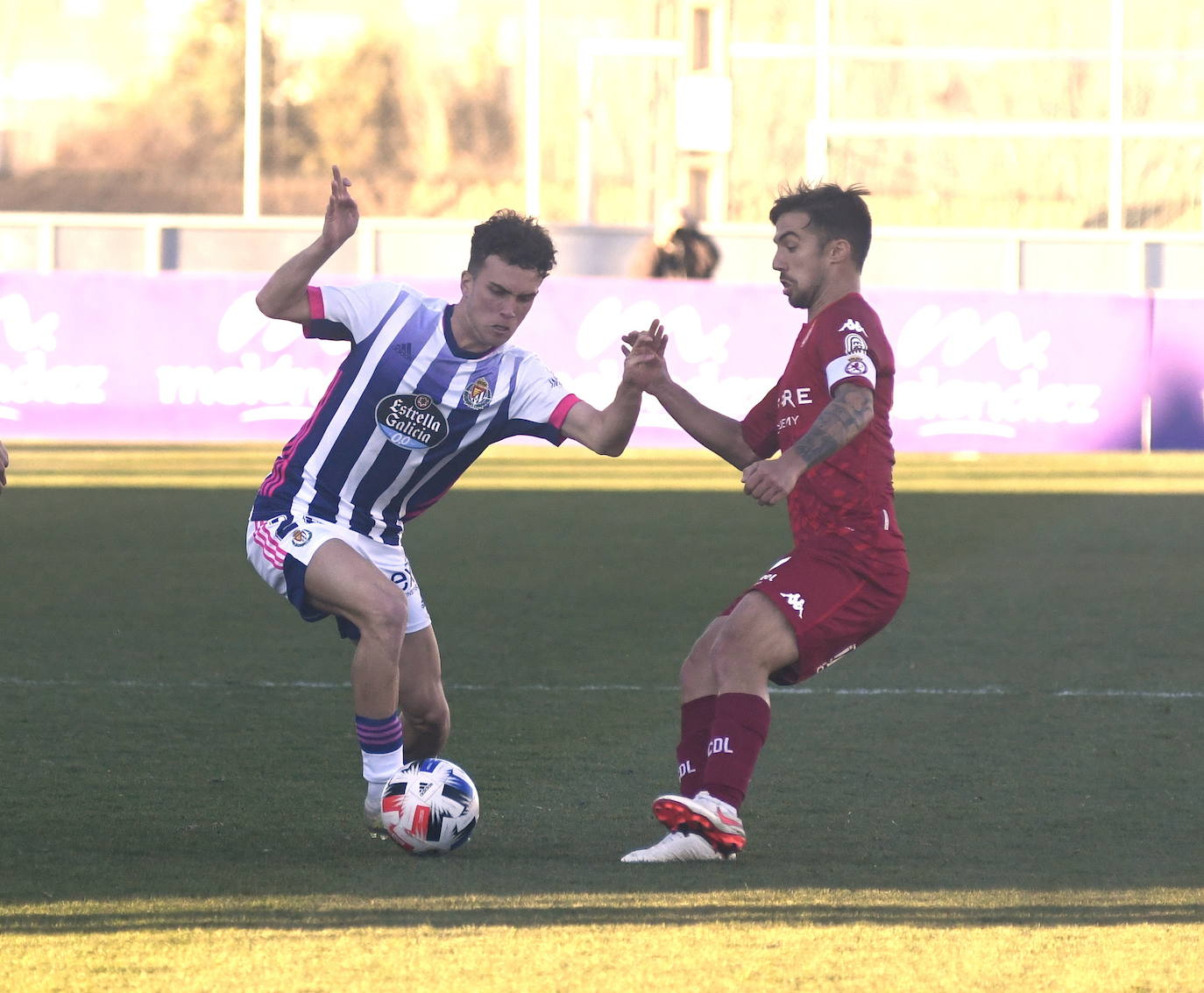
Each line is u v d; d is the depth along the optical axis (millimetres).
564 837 14812
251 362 53188
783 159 74250
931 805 16047
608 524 41344
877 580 14852
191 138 73000
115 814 15289
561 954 11133
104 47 72438
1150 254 73938
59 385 52938
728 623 14680
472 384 15320
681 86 73125
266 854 13969
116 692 21672
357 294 15414
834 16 73625
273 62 72688
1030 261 74125
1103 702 21609
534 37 72688
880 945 11391
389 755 14703
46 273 52812
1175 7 73438
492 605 29578
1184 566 34719
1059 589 31656
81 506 43438
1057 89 73938
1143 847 14453
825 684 22922
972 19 73688
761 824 15297
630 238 73562
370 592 14812
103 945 11250
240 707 20828
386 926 11773
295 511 15398
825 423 14188
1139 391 54469
